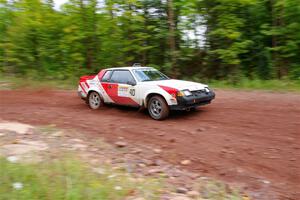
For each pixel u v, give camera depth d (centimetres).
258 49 2038
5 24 2475
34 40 2316
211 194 501
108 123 925
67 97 1407
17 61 2294
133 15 2077
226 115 972
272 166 607
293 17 1903
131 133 827
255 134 785
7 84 1881
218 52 1914
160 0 2094
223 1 1909
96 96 1116
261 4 1984
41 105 1231
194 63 2130
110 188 463
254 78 1875
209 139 762
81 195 421
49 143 704
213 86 1738
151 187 500
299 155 646
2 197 403
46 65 2320
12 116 1040
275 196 508
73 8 2133
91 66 2198
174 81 993
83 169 531
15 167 499
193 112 1025
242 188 534
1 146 652
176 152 689
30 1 2297
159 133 819
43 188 429
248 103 1145
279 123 865
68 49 2244
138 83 980
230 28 1941
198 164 629
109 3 2072
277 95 1322
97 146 714
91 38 2183
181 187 524
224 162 632
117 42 2166
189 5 2030
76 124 920
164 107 922
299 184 544
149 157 662
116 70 1062
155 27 2083
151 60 2197
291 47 1872
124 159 642
